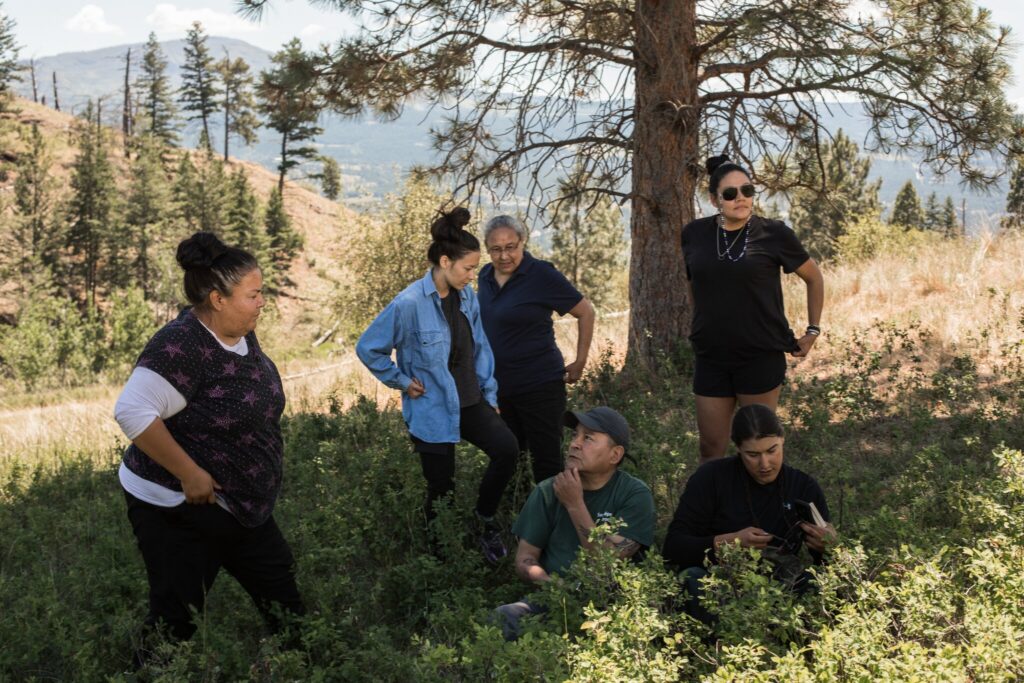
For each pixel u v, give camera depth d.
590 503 4.38
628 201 9.83
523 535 4.46
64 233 71.62
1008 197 9.19
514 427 5.62
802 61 8.32
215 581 4.68
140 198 78.06
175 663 3.41
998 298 9.87
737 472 4.19
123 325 33.38
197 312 3.66
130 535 5.66
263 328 49.19
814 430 6.52
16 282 65.88
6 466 8.47
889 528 3.98
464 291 5.08
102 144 83.38
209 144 110.44
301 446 7.49
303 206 109.25
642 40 9.32
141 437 3.47
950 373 7.71
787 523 4.11
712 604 3.43
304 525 5.12
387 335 4.88
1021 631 3.19
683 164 9.36
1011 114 8.59
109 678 3.56
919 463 5.27
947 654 2.91
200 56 123.62
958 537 4.17
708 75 9.57
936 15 8.37
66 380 29.69
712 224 4.96
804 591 3.84
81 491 7.38
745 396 5.00
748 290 4.84
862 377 7.43
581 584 3.89
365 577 4.96
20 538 5.80
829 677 2.92
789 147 9.83
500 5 9.70
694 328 5.07
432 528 4.89
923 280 11.78
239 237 82.19
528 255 5.54
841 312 11.20
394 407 9.23
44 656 4.18
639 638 3.18
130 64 119.31
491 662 3.26
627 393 8.38
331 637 3.89
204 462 3.66
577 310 5.56
